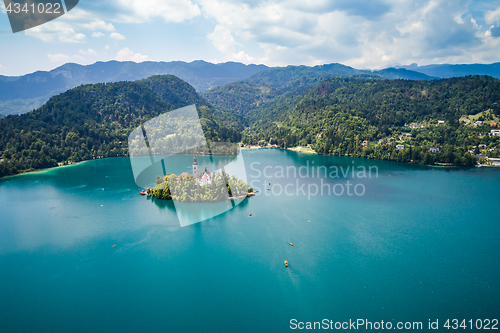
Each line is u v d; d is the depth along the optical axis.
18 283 115.81
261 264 126.31
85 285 114.00
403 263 125.88
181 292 108.94
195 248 141.00
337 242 145.12
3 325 93.19
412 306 100.25
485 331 88.81
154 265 127.06
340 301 103.12
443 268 121.88
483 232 154.88
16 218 181.62
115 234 157.12
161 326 92.50
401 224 166.62
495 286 110.00
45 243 148.50
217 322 93.94
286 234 154.38
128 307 101.19
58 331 90.69
